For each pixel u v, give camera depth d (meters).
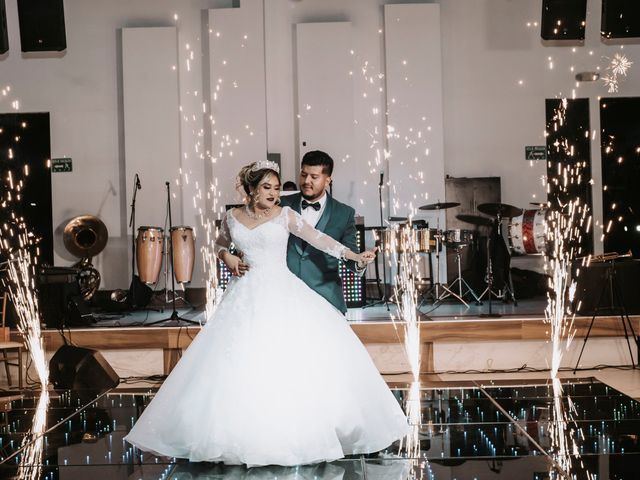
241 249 3.95
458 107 10.26
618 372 6.38
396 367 6.66
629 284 7.15
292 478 3.44
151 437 3.67
